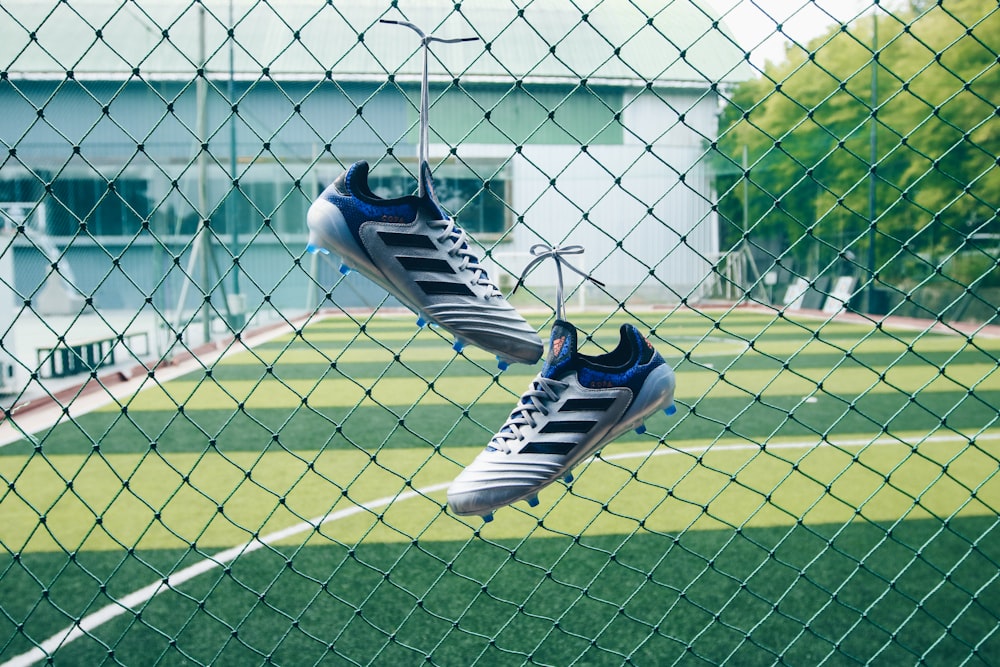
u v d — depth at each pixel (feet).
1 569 10.36
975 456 16.67
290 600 9.34
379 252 4.97
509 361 5.38
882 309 62.49
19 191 61.77
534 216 69.72
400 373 32.76
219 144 56.18
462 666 7.74
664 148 70.38
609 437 5.58
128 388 28.35
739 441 18.31
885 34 66.18
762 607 9.04
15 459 17.19
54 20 48.55
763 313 63.16
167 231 43.55
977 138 54.54
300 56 32.04
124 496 14.20
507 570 10.25
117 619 8.80
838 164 69.92
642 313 63.67
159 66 46.93
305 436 19.40
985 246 54.08
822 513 12.69
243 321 51.78
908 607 8.99
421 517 12.70
